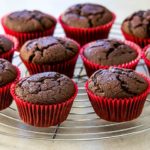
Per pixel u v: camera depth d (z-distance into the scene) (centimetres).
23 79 56
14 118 56
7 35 68
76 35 72
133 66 62
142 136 54
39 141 53
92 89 55
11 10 85
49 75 56
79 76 65
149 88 55
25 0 90
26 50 64
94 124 55
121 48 63
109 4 88
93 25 71
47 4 88
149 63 62
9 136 54
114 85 54
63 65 63
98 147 52
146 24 69
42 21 71
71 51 64
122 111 55
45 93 54
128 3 88
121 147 52
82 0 90
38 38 68
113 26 79
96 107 56
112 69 57
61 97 54
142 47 70
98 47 63
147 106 58
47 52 63
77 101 58
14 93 55
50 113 54
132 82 55
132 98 54
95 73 57
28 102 53
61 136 53
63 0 90
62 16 74
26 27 70
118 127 55
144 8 86
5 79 57
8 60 65
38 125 55
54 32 75
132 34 70
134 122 55
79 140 53
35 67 63
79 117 56
